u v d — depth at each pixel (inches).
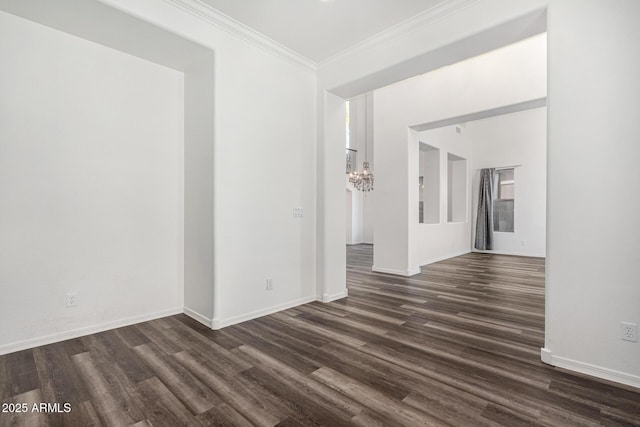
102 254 117.2
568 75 87.8
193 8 110.7
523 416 69.2
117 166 120.5
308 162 156.4
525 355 98.4
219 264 121.0
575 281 87.7
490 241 336.8
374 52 133.6
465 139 335.3
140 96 126.0
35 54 102.7
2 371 87.9
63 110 108.3
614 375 82.4
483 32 103.3
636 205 79.5
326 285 157.1
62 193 108.4
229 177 124.0
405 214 222.4
